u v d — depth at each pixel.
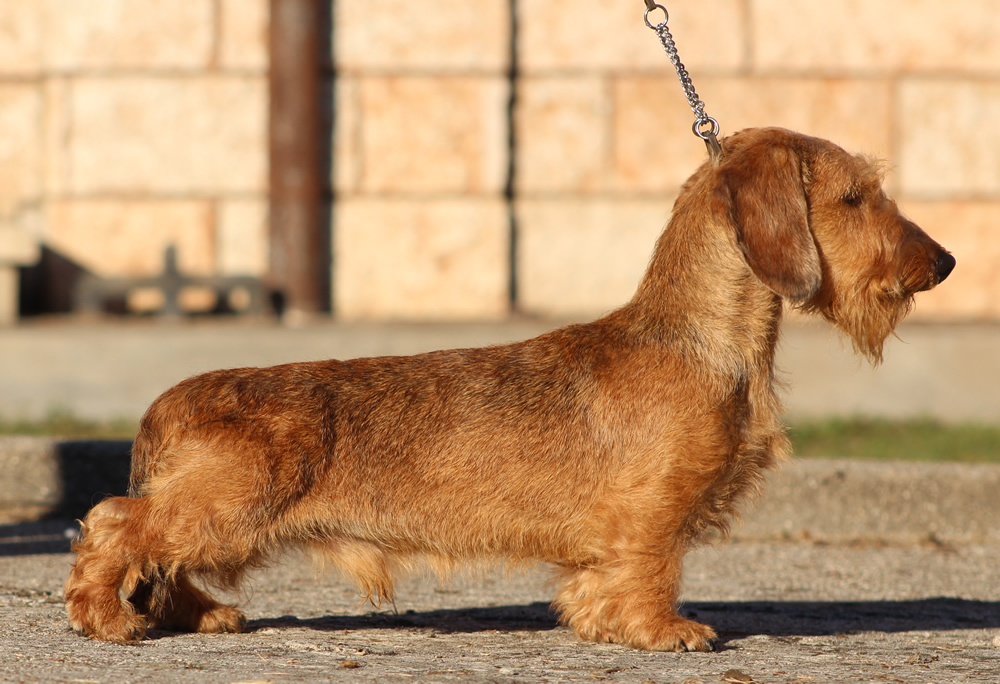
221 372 6.77
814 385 16.41
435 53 16.77
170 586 6.73
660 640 6.50
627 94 17.11
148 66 16.67
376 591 6.75
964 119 17.28
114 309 17.06
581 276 17.27
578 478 6.56
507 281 17.06
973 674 5.94
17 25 17.34
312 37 16.42
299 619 7.36
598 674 5.80
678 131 17.14
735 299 6.71
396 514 6.56
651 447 6.50
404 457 6.56
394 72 16.77
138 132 16.72
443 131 16.84
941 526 10.74
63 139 16.72
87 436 13.09
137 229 16.81
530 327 16.02
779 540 10.74
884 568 9.55
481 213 16.92
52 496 11.04
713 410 6.52
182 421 6.50
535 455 6.57
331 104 16.77
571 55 17.06
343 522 6.54
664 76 17.09
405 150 16.83
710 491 6.62
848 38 17.12
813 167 6.98
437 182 16.91
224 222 16.88
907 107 17.23
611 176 17.20
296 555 7.23
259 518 6.37
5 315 16.22
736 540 10.74
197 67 16.67
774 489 10.80
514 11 16.98
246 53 16.67
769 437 6.80
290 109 16.41
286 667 5.79
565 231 17.23
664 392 6.55
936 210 17.34
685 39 17.08
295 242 16.50
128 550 6.36
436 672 5.77
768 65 17.08
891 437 13.98
